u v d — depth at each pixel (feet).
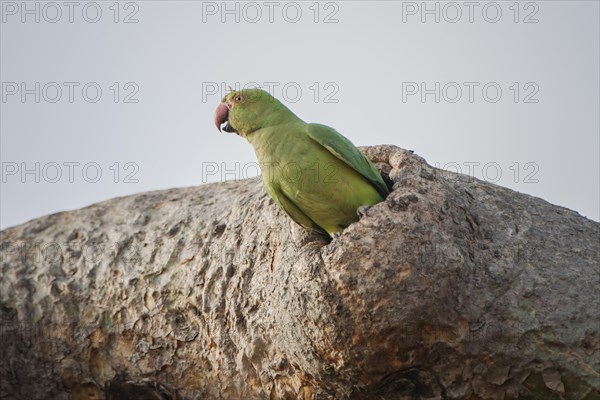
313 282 29.68
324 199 33.14
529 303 31.94
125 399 40.65
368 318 29.22
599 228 35.73
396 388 31.22
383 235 29.63
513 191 37.01
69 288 42.39
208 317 38.09
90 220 45.60
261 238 37.09
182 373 39.01
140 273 41.09
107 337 41.06
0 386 42.24
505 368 31.40
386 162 35.04
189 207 43.65
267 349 34.81
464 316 30.96
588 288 32.50
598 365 31.22
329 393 32.32
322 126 33.58
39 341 42.24
